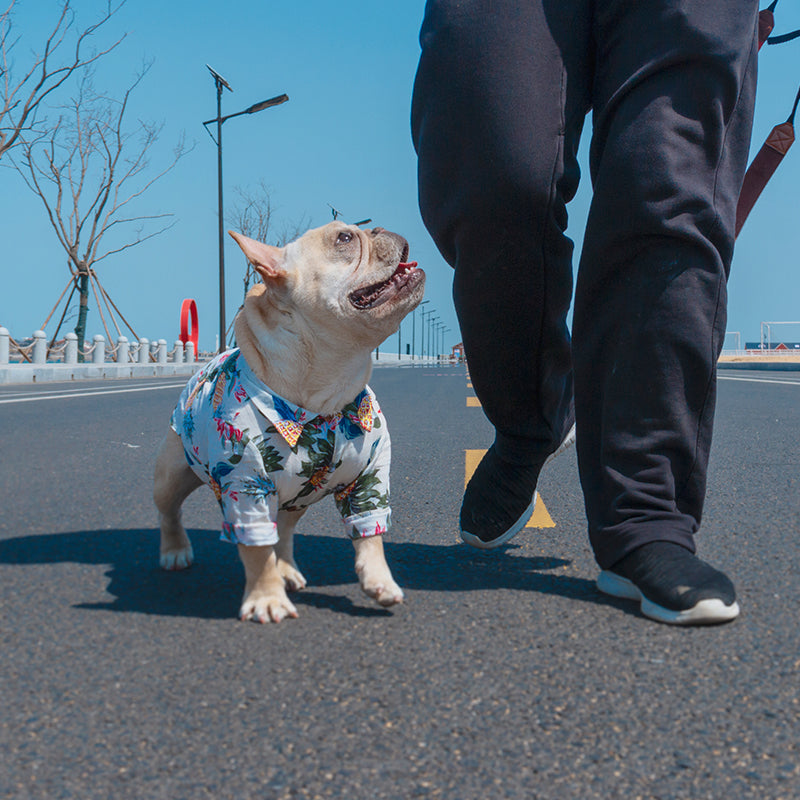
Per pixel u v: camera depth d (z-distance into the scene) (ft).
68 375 67.15
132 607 7.79
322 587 8.59
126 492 13.83
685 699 5.54
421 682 5.89
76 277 85.35
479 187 7.77
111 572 9.04
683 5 7.34
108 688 5.83
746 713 5.32
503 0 7.79
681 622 6.98
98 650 6.60
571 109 7.88
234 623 7.33
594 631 6.92
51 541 10.39
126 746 4.97
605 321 7.86
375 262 7.61
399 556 9.76
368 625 7.23
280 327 7.74
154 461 17.48
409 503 13.28
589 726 5.16
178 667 6.23
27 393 42.01
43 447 19.44
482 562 9.43
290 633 7.03
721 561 9.08
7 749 4.94
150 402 35.70
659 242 7.51
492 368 8.68
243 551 7.59
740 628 6.93
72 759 4.81
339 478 7.98
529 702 5.52
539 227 7.87
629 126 7.53
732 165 7.78
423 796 4.38
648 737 5.01
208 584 8.64
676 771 4.61
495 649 6.54
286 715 5.37
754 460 16.97
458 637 6.84
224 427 7.64
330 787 4.48
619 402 7.73
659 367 7.53
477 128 7.70
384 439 8.11
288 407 7.66
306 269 7.66
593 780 4.53
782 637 6.70
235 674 6.08
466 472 16.43
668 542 7.43
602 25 7.88
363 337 7.73
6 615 7.46
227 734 5.11
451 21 7.94
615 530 7.67
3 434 22.03
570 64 7.85
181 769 4.69
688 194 7.36
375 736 5.07
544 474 16.12
